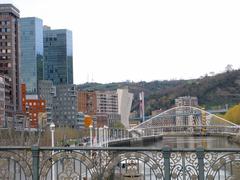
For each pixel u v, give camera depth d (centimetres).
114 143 13338
